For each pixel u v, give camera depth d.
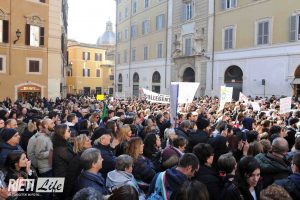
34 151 7.49
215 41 37.09
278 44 29.73
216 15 36.94
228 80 35.53
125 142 7.29
